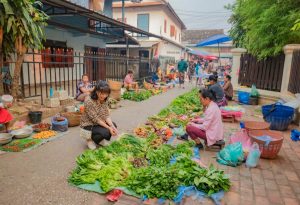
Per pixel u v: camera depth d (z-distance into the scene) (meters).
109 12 18.72
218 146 5.42
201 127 5.21
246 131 5.57
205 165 4.53
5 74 7.74
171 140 5.80
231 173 4.25
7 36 6.41
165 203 3.30
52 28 11.95
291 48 8.77
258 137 5.09
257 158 4.48
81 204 3.28
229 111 7.70
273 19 9.05
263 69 10.80
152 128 6.56
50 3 8.73
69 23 13.09
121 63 13.50
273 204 3.37
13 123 5.99
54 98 7.51
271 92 10.18
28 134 5.59
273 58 10.27
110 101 9.10
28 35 6.29
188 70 23.42
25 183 3.71
